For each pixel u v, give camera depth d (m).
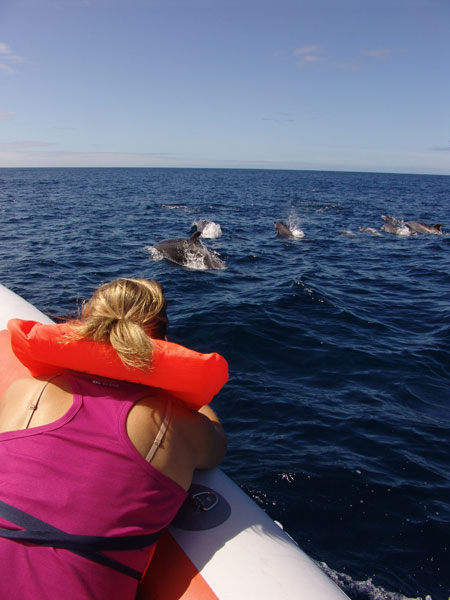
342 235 17.05
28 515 1.29
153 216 21.78
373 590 2.76
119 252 12.21
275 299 8.07
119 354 1.46
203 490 1.84
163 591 1.49
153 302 1.64
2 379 1.96
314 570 1.63
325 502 3.40
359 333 6.65
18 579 1.21
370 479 3.63
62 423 1.44
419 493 3.52
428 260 12.66
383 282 9.93
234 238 15.46
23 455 1.39
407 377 5.33
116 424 1.43
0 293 3.42
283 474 3.65
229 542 1.63
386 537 3.13
